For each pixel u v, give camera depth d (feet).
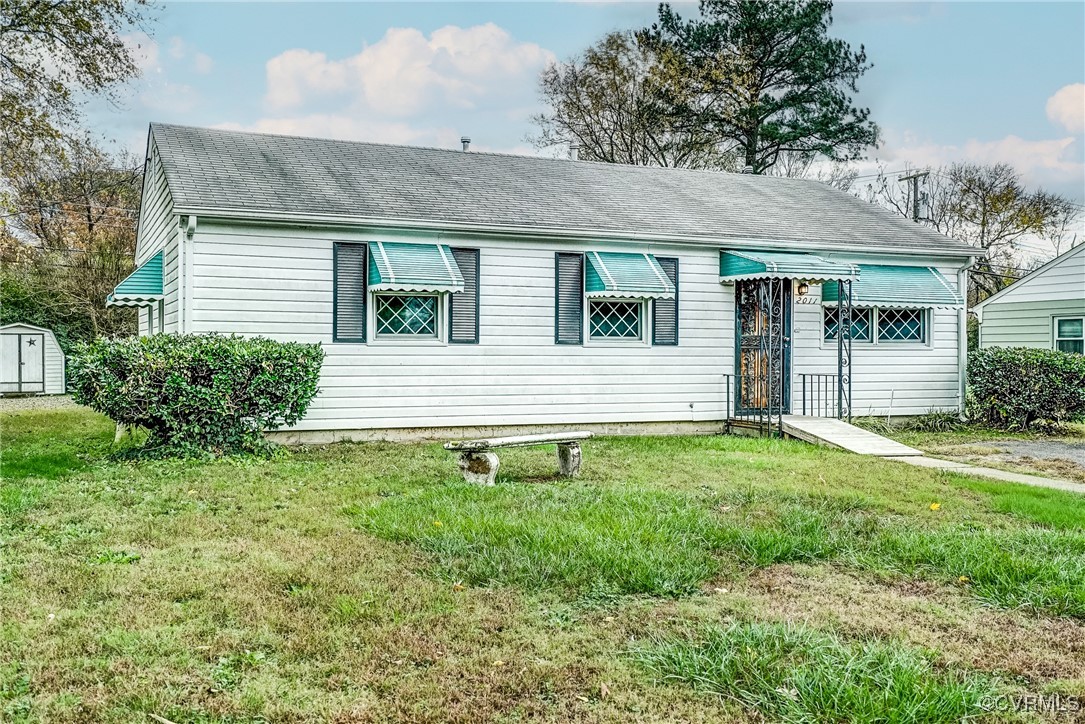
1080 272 68.23
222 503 25.62
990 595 16.83
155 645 13.62
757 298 49.93
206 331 38.88
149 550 19.65
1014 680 12.83
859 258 51.70
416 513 23.20
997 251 130.21
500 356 44.60
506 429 44.88
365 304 41.93
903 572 18.66
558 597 16.42
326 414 41.37
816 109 102.83
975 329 102.58
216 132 50.21
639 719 11.44
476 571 17.80
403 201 43.91
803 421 46.19
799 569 18.83
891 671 12.44
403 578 17.48
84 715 11.25
